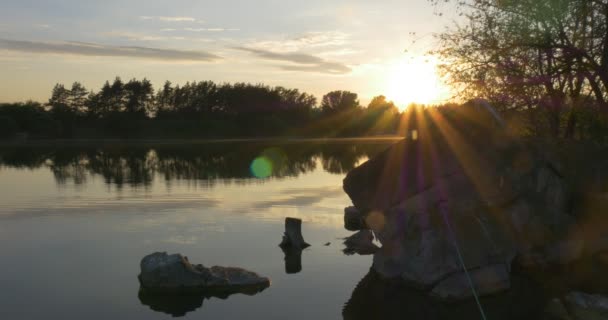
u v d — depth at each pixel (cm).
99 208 2458
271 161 5553
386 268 1381
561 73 1781
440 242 1290
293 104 14400
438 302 1208
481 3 1878
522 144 1423
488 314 1133
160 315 1162
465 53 1923
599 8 1695
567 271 1352
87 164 5247
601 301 1112
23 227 2028
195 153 6950
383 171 1484
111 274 1440
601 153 1519
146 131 11925
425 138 1439
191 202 2641
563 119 1980
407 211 1392
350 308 1187
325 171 4431
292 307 1200
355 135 14100
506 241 1331
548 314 1117
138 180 3700
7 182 3603
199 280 1317
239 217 2230
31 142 10375
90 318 1145
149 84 13425
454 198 1354
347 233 1939
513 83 1861
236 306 1210
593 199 1447
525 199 1402
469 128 1426
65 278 1410
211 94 13838
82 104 13425
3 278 1413
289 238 1753
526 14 1772
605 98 1834
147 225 2061
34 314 1169
